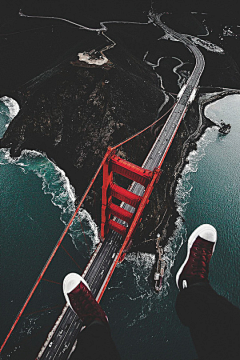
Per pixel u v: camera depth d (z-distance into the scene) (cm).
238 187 13488
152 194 11769
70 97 15100
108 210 8969
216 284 9300
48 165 14312
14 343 7581
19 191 12581
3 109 17788
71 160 14075
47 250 10019
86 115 14550
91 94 14825
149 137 14638
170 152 14638
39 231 10719
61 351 6944
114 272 9588
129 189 11681
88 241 10650
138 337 7881
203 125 18588
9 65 19262
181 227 11356
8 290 8656
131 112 14850
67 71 15688
